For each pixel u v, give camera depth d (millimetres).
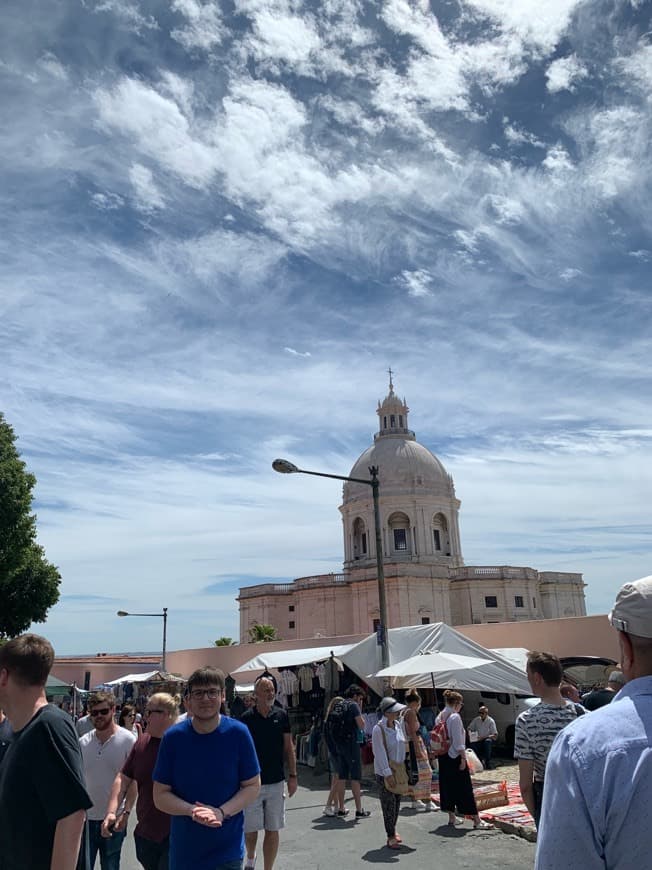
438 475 76312
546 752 5871
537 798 5891
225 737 5676
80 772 4285
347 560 74875
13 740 4387
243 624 74375
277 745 9227
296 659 25047
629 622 2895
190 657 50281
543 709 6055
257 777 5715
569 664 28641
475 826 11812
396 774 10984
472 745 19750
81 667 55969
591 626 34188
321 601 70062
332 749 13867
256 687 9359
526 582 69875
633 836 2424
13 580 32750
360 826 12570
